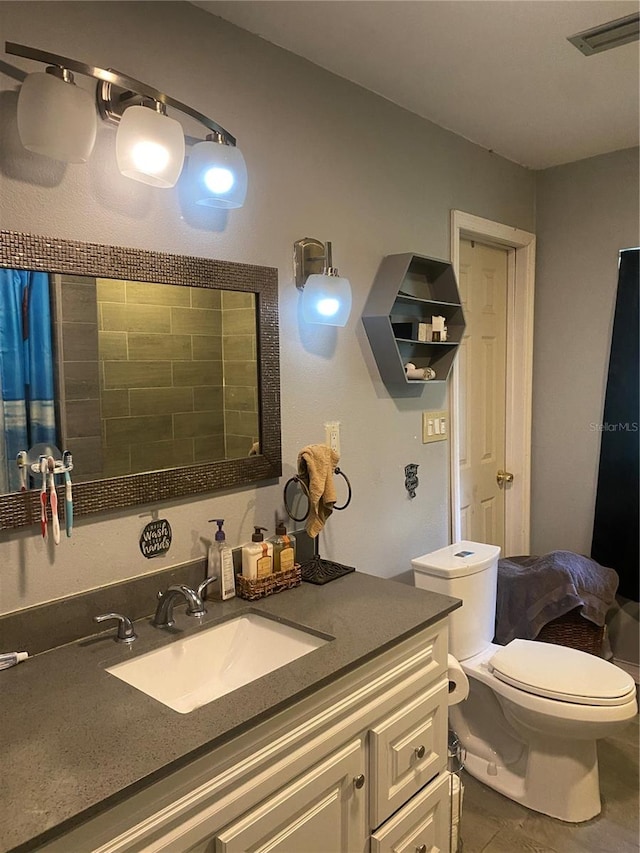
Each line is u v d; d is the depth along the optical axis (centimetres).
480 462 303
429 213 242
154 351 152
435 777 163
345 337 207
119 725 108
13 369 128
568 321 304
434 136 243
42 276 131
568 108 230
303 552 194
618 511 287
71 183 135
